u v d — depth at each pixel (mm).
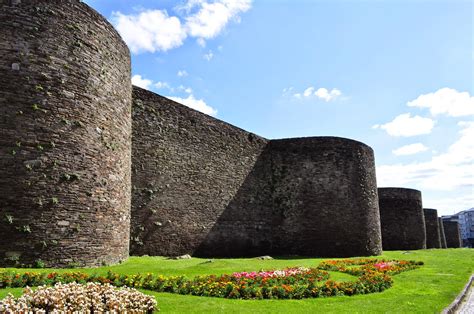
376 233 29891
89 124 13711
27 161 12000
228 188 26031
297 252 27875
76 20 13805
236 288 11117
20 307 7223
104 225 13867
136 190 19672
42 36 12875
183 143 22828
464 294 12852
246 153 28047
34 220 11852
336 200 28078
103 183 14039
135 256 18484
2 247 11273
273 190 29453
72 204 12742
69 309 7555
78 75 13562
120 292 8672
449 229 66812
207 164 24500
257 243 27656
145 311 8516
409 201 43562
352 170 28922
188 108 23531
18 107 12125
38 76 12594
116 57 15742
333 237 27562
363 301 10898
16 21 12508
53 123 12672
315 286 11906
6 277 9633
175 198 21859
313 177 28578
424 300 11195
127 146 16531
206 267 15359
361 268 17750
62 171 12648
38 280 9867
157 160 20953
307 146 29172
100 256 13508
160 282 11242
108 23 15281
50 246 12023
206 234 23859
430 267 20516
